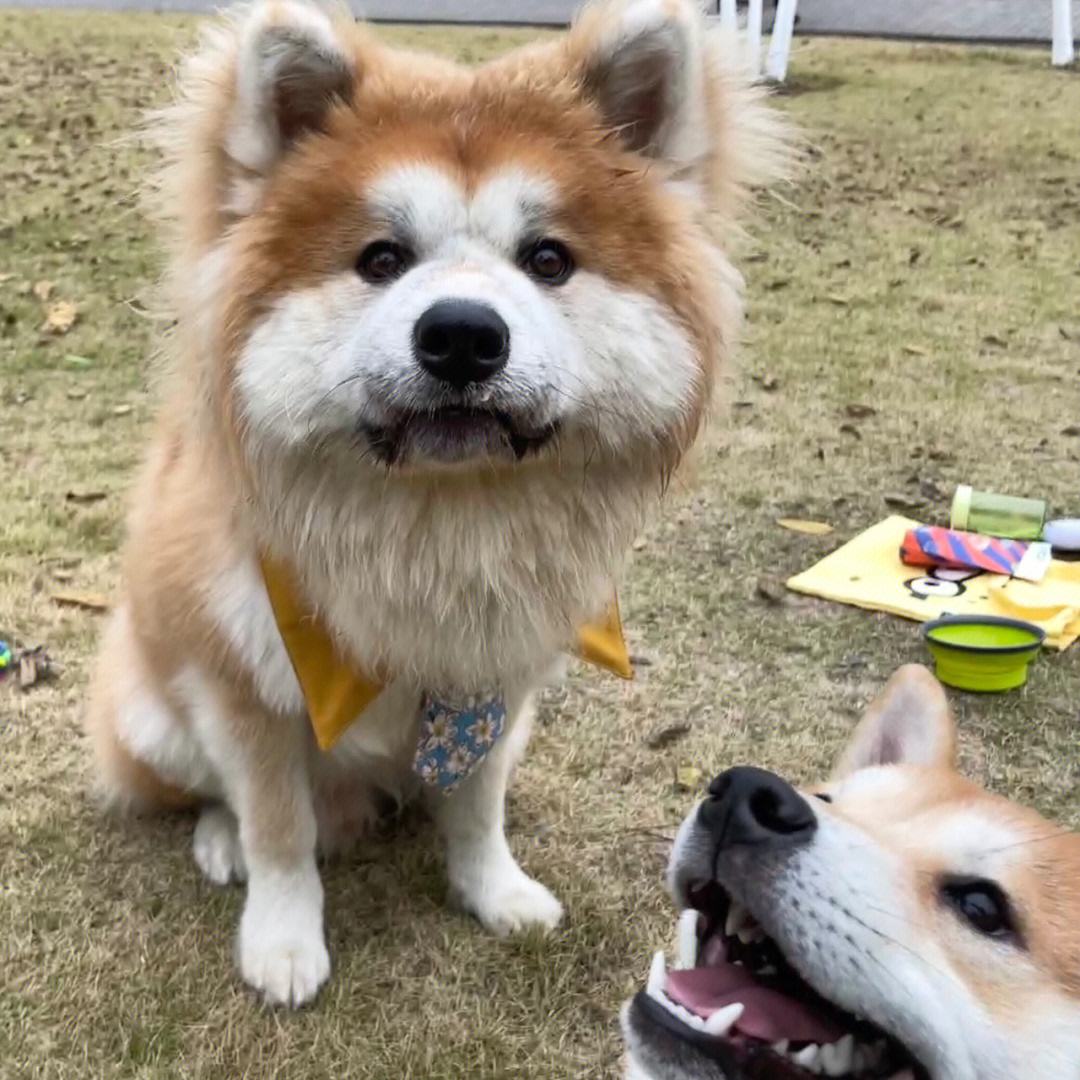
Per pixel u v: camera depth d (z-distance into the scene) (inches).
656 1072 25.6
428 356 29.3
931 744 32.5
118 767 42.8
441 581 33.8
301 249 31.3
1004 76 205.5
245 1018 35.7
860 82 197.5
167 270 35.7
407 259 31.5
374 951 38.8
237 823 42.1
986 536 64.2
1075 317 104.0
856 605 58.9
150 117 35.9
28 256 107.5
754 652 55.2
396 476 32.2
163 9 285.3
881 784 30.4
